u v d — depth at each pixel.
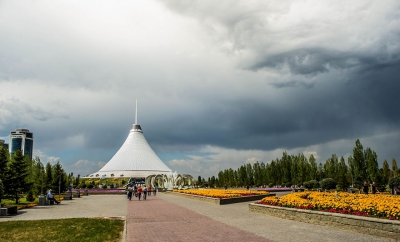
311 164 74.19
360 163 58.31
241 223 16.23
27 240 12.46
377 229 12.45
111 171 121.31
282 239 11.95
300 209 16.97
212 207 25.94
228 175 96.50
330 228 14.31
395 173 67.12
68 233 13.88
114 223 16.83
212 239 12.14
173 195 50.38
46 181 54.06
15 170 35.72
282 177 78.25
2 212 21.19
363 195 24.56
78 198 46.31
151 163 126.88
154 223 16.84
